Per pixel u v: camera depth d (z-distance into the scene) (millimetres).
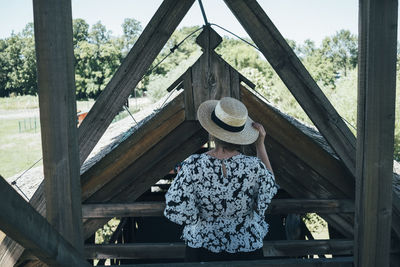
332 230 4297
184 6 2355
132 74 2424
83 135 2449
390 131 1728
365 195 1758
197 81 2748
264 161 1958
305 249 2895
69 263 1402
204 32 2688
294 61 2326
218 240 1781
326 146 3279
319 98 2395
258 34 2285
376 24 1672
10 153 31891
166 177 6004
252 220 1856
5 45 75375
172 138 2850
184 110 2795
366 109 1726
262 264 1678
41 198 2520
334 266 1796
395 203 2555
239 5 2229
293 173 2877
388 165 1745
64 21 1691
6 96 74875
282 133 2809
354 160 2502
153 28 2369
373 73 1696
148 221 6051
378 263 1791
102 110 2445
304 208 2877
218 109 1773
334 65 75938
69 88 1729
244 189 1755
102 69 68250
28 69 75062
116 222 8922
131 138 2828
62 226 1779
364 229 1771
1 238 2482
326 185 2885
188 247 1843
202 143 2869
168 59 70438
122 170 2859
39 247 1190
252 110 2785
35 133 40312
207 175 1725
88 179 2859
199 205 1777
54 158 1737
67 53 1713
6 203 1012
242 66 47156
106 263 7602
